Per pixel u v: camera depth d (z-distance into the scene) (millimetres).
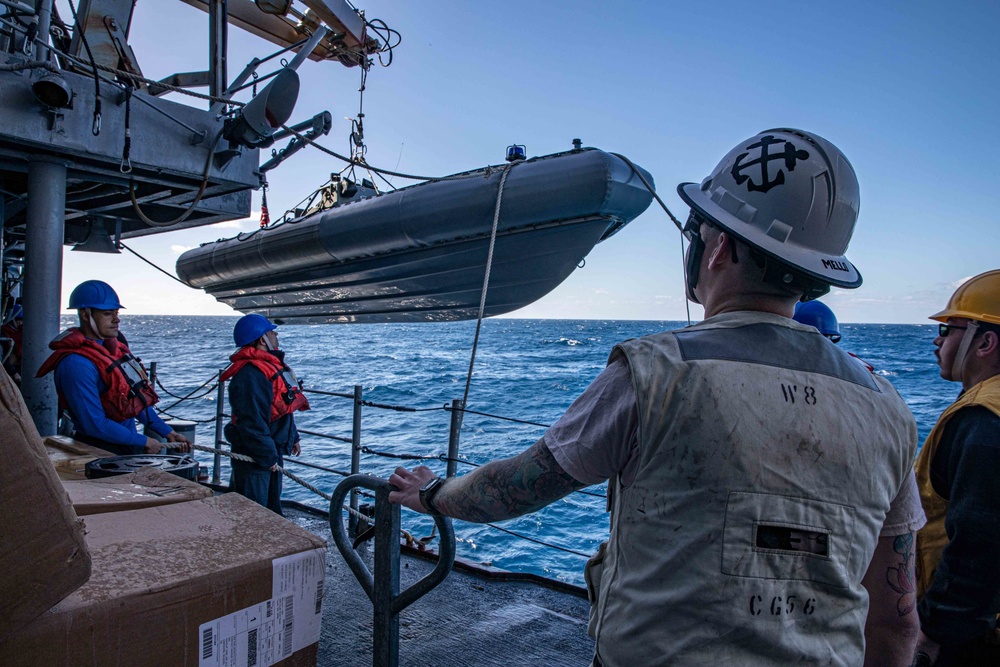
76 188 5316
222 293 9375
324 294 7781
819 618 937
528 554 7895
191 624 1300
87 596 1188
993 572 1355
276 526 1624
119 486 1908
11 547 1043
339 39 6539
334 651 2492
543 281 5891
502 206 5227
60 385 3371
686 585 921
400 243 5980
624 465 1022
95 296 3562
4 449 1022
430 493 1307
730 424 928
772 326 1052
